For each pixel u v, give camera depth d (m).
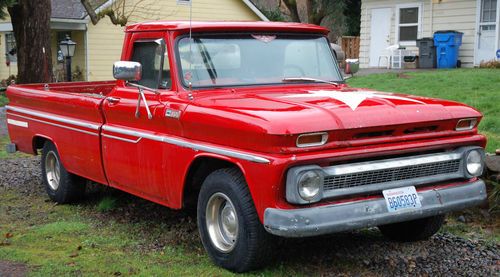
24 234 6.04
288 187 4.27
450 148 5.00
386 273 4.91
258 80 5.59
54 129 7.04
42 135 7.31
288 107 4.60
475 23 20.41
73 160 6.75
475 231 6.00
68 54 17.11
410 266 5.06
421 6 21.81
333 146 4.39
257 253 4.67
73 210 7.03
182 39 5.46
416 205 4.70
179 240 5.79
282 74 5.73
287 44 5.89
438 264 5.10
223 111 4.70
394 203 4.60
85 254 5.42
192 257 5.29
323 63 6.08
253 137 4.39
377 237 5.86
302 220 4.27
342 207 4.40
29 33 18.05
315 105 4.65
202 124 4.85
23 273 4.95
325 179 4.37
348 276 4.84
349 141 4.45
